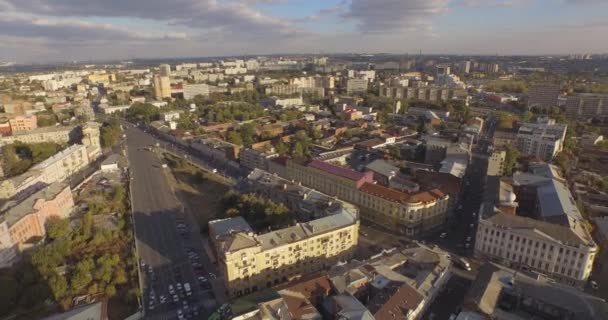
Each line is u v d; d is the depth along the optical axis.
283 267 196.00
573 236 190.75
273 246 189.50
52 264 196.75
